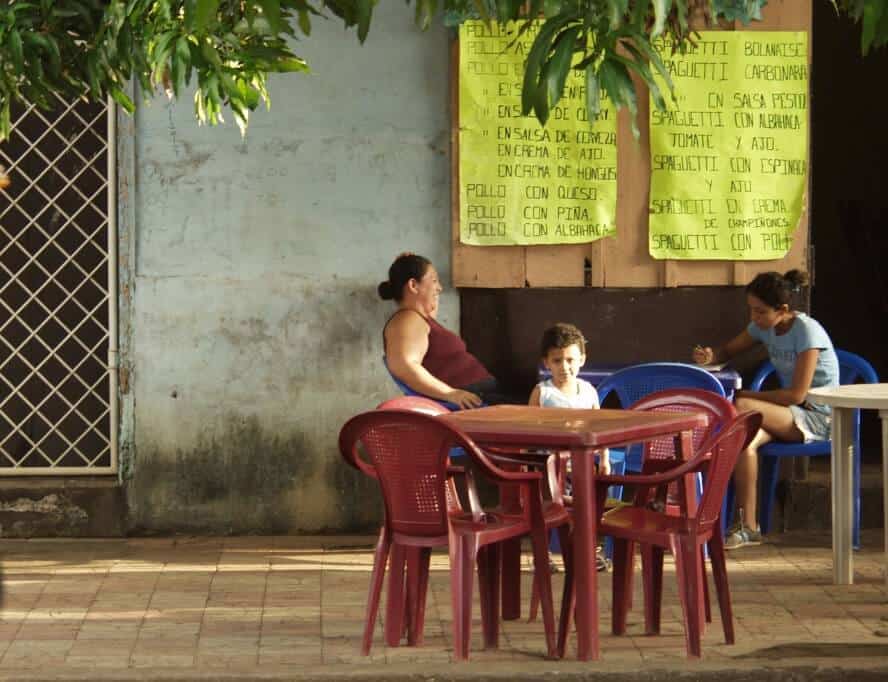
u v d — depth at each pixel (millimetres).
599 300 10977
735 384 10156
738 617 8453
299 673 7180
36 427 10938
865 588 9164
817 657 7527
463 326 10961
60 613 8547
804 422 10422
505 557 8422
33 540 10680
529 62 5492
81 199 10852
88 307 10906
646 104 10844
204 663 7500
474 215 10797
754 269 11016
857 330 16531
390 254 10852
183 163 10711
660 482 7566
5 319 10891
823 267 16656
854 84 16625
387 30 10773
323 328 10820
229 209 10742
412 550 7824
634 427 7477
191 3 5262
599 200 10867
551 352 9281
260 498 10844
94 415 10953
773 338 10594
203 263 10750
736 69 10867
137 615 8508
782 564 9859
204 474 10812
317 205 10797
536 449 7840
